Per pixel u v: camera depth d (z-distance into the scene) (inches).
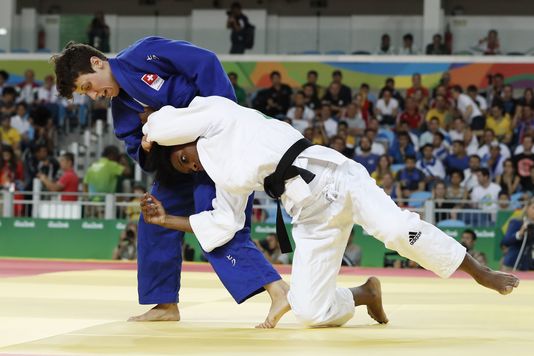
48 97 1128.2
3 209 910.4
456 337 225.8
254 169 239.9
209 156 248.1
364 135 1034.1
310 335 226.4
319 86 1119.0
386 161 970.7
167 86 262.1
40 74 1142.3
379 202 229.6
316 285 239.9
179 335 226.8
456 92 1077.8
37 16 1246.3
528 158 997.8
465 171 991.0
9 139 1103.0
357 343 208.8
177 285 273.9
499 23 1258.6
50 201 908.6
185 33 1256.2
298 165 237.9
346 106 1095.6
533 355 187.5
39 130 1109.7
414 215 227.5
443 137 1034.7
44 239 895.7
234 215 251.0
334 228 240.7
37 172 1069.1
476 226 816.9
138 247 274.2
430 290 452.4
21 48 1190.9
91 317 279.3
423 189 960.9
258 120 247.4
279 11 1354.6
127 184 970.1
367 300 258.1
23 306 317.4
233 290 254.7
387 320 266.1
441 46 1138.0
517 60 1080.2
